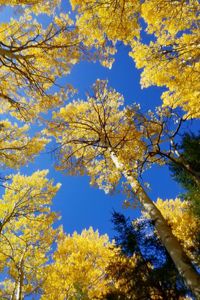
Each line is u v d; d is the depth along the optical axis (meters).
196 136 6.71
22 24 5.80
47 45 5.79
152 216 5.26
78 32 5.88
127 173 5.98
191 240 6.82
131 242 5.79
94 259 9.86
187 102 8.05
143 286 5.45
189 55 6.91
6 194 8.61
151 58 6.98
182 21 6.80
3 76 6.34
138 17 6.00
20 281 7.50
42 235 9.09
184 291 5.20
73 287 8.58
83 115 8.51
